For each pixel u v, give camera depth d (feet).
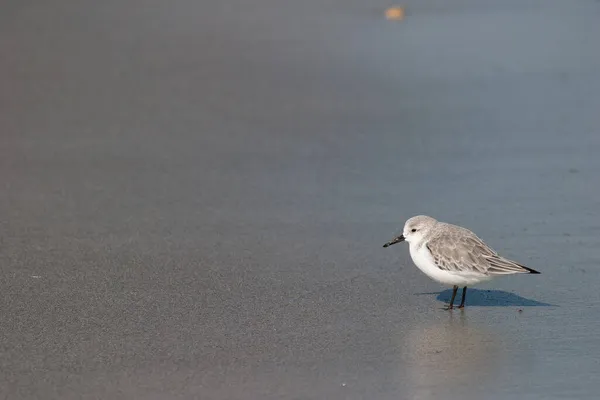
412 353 30.76
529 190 49.03
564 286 36.91
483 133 59.47
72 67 78.02
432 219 35.32
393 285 37.35
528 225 44.01
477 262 33.55
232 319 33.65
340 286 37.17
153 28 93.45
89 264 39.47
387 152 56.29
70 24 95.35
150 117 64.39
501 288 36.96
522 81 71.87
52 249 41.29
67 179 51.83
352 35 89.61
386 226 44.42
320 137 59.47
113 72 76.54
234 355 30.55
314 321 33.53
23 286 36.91
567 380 28.71
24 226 44.39
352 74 75.25
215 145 58.08
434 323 33.40
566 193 48.47
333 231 43.80
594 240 41.91
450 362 30.07
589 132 59.00
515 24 92.99
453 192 49.08
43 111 65.82
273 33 91.25
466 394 27.86
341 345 31.40
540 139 57.93
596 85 69.97
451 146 56.95
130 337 31.96
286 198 48.55
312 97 68.90
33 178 51.98
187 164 54.44
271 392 27.94
